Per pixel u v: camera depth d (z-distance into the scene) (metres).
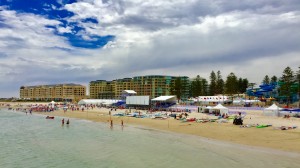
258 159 34.22
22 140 56.19
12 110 195.62
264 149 39.34
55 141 54.59
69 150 45.28
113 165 35.16
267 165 31.52
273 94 134.88
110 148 46.41
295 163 31.73
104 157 39.72
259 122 64.50
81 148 46.84
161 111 110.38
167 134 59.31
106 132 67.06
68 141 54.38
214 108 89.56
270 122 63.91
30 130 73.25
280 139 44.69
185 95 193.62
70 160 38.31
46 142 53.44
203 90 183.00
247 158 35.03
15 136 61.97
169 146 46.06
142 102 134.12
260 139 45.91
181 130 62.56
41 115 136.38
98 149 45.78
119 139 55.84
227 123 66.25
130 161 36.94
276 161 32.91
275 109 78.31
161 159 37.38
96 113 126.94
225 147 42.28
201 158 36.62
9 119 111.75
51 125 86.38
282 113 76.69
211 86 179.00
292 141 42.91
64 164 36.25
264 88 141.50
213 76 178.88
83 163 36.53
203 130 59.25
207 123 68.38
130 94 173.50
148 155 40.12
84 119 106.56
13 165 36.19
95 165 35.38
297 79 117.56
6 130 73.50
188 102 143.75
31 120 106.31
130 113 108.19
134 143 50.72
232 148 41.28
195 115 89.12
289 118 71.56
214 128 60.22
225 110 87.75
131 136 59.44
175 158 37.47
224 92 176.25
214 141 47.62
